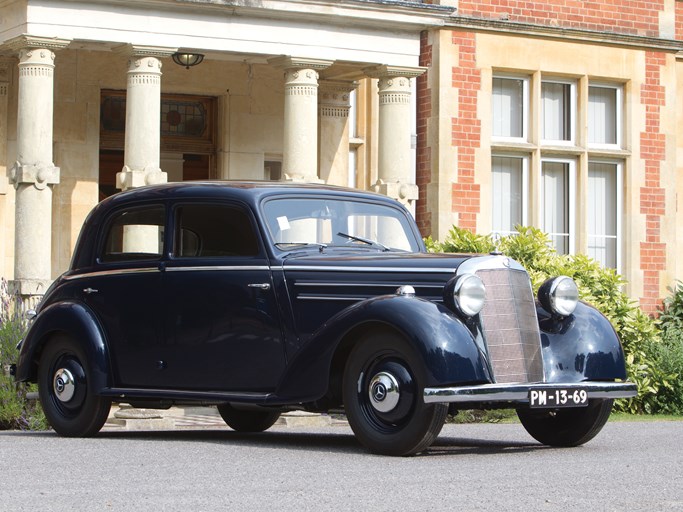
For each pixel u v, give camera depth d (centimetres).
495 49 2081
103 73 1917
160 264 980
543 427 970
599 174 2231
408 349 834
